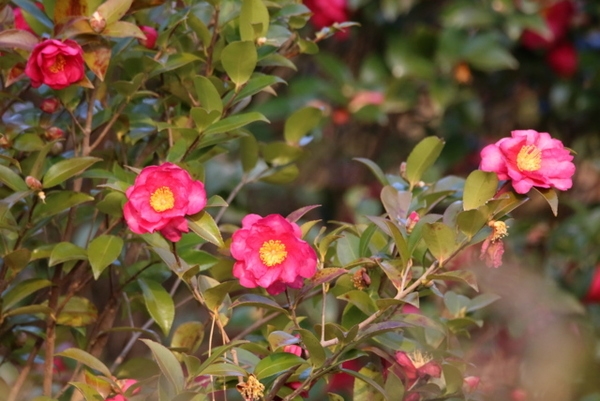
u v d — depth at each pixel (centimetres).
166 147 324
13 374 330
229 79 320
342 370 300
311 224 307
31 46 305
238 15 318
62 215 329
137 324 359
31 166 312
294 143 337
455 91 401
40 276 324
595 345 363
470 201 300
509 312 360
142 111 324
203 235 298
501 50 394
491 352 357
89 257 305
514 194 300
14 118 320
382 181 323
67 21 304
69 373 336
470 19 394
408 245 303
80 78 303
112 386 304
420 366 308
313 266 296
